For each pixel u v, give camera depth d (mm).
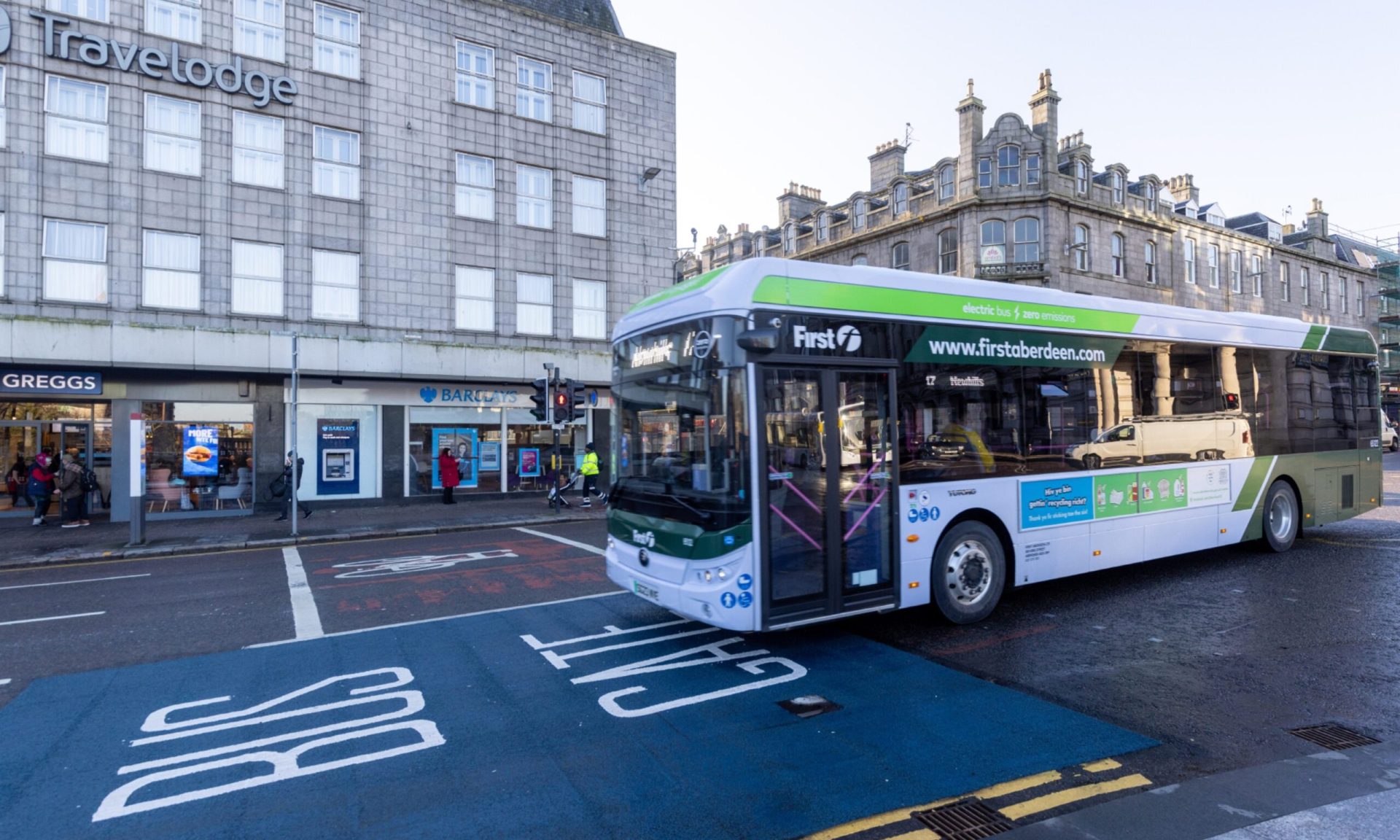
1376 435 10812
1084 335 7418
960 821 3334
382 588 8766
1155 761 3912
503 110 20016
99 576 9992
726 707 4762
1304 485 9641
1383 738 4191
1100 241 27781
